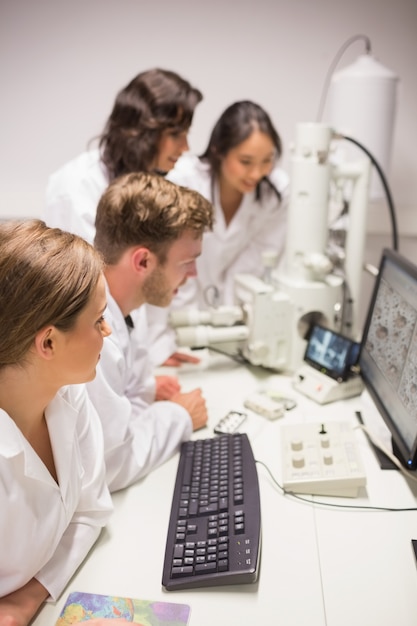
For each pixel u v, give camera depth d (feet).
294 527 3.31
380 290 4.57
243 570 2.88
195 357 5.72
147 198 3.77
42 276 2.32
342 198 5.70
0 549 2.58
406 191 7.38
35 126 7.67
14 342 2.37
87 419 3.30
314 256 5.16
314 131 4.96
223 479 3.62
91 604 2.80
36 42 7.25
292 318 5.21
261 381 5.24
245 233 6.47
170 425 4.11
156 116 5.22
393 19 6.73
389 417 3.97
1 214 7.91
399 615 2.72
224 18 6.95
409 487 3.67
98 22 7.10
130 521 3.39
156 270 3.98
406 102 7.04
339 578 2.94
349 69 6.20
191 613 2.75
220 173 6.02
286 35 6.95
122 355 3.96
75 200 5.43
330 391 4.76
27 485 2.63
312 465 3.68
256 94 7.26
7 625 2.56
